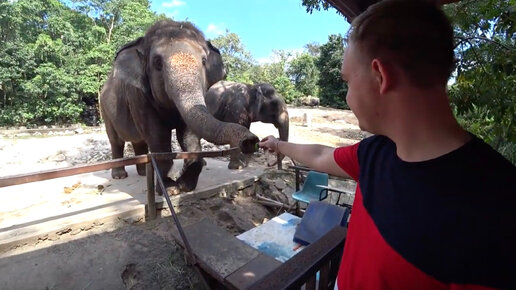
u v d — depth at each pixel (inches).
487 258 20.1
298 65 1337.4
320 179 185.6
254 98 290.4
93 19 812.0
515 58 89.5
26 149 362.6
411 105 25.3
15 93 671.1
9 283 107.9
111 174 207.2
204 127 105.0
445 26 24.6
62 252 124.2
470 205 21.8
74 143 405.7
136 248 132.5
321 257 46.0
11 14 642.2
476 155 23.7
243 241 126.0
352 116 767.7
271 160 278.8
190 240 124.7
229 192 194.7
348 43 29.6
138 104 158.9
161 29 144.7
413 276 24.0
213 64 159.0
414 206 24.7
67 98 677.9
